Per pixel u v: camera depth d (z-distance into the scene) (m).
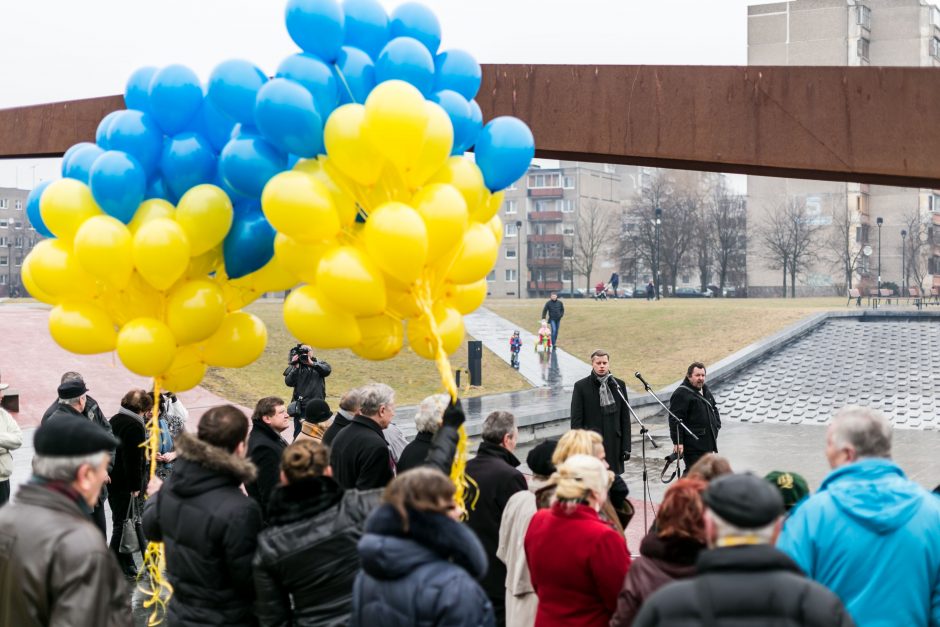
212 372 25.77
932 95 5.02
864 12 82.75
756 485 2.63
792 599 2.50
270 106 4.16
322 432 7.24
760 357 30.61
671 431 9.82
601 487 3.97
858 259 77.88
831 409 23.77
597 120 5.58
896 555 3.34
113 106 7.51
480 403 23.11
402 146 4.09
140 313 4.81
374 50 4.72
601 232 83.12
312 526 3.68
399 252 4.08
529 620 4.64
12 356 26.59
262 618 3.77
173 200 4.83
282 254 4.51
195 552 3.89
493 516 5.08
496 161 4.73
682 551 3.40
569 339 35.53
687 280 85.62
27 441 16.23
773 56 85.25
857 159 5.14
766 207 75.69
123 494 7.75
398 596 3.09
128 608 3.45
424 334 4.67
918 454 17.22
